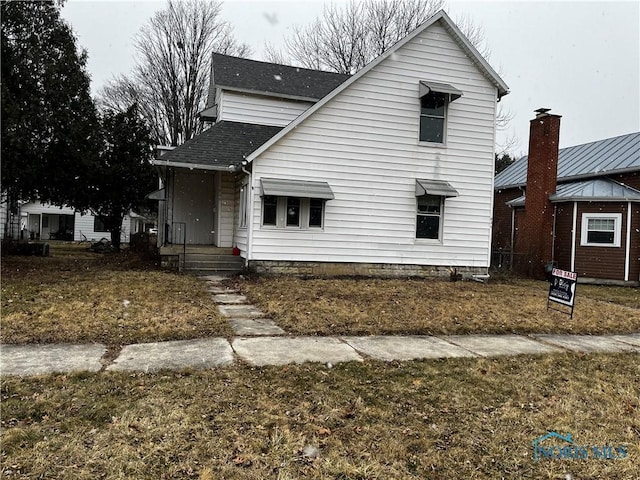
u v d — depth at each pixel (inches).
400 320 302.5
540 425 152.9
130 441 130.0
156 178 884.0
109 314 281.4
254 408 156.0
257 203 474.9
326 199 481.7
